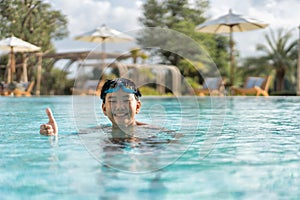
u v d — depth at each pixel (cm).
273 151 210
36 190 136
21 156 192
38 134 272
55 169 164
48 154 196
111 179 150
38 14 1752
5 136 263
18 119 405
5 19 1705
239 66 1991
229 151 209
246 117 424
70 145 222
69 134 266
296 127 326
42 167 168
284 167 171
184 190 136
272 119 400
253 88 1017
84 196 130
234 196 131
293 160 186
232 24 1081
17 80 1622
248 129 311
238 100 817
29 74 1670
